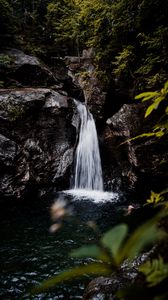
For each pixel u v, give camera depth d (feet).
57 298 16.42
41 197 37.06
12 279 18.62
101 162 43.29
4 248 23.00
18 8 66.08
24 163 36.42
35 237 24.94
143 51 39.47
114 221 27.73
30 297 16.61
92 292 12.22
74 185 42.11
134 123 37.35
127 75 41.78
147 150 35.78
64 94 48.39
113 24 40.27
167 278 3.48
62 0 64.13
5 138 35.14
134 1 36.60
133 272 12.11
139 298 2.86
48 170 39.22
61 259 21.12
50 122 40.75
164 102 35.32
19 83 45.65
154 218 2.31
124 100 44.11
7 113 36.83
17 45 53.52
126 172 38.88
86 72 50.14
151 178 36.45
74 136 42.98
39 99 39.55
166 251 5.10
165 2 33.60
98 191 40.73
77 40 56.24
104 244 2.47
